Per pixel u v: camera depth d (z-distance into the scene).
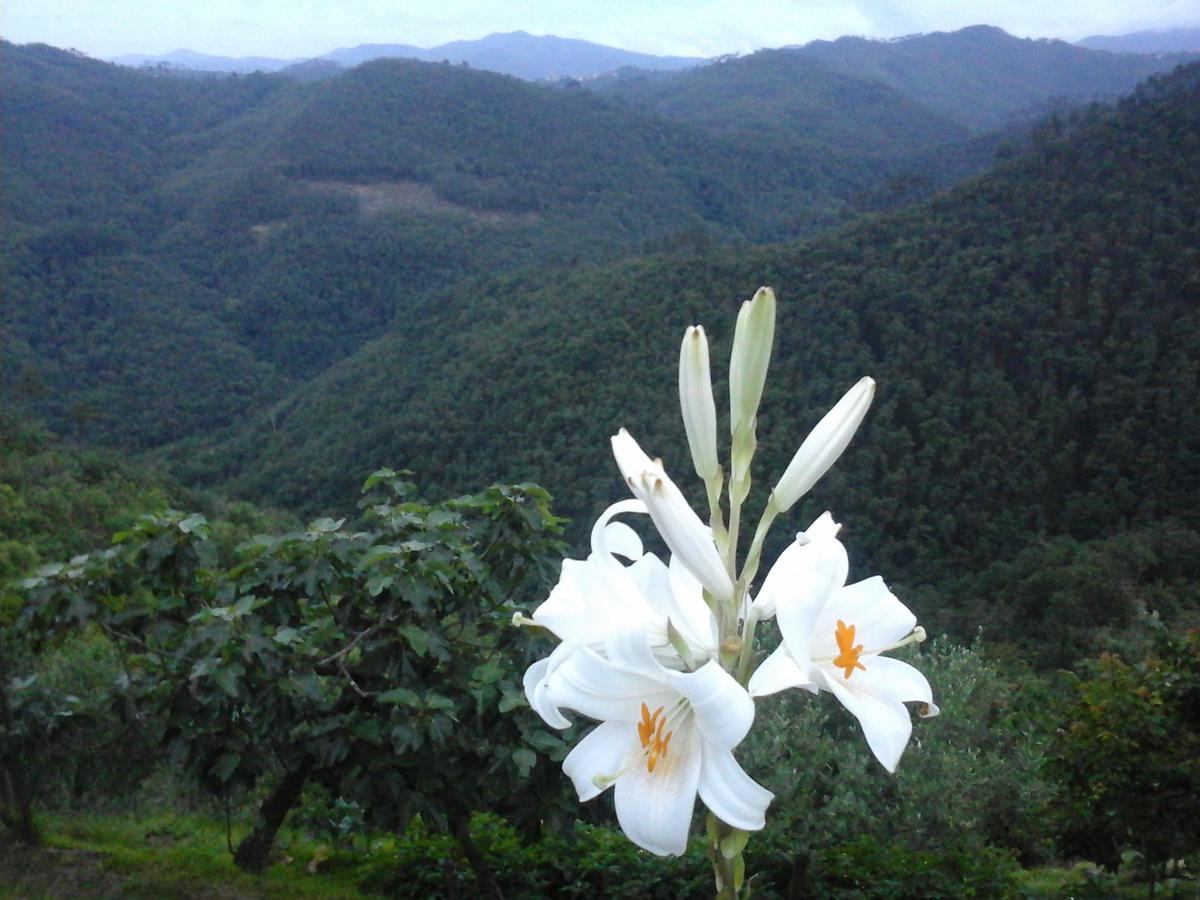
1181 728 5.29
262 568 4.20
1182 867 6.02
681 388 1.38
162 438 73.62
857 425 1.37
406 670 4.02
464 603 4.15
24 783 5.36
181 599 4.27
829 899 4.69
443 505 4.26
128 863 5.16
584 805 4.38
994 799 5.61
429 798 4.16
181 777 5.43
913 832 4.88
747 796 1.16
